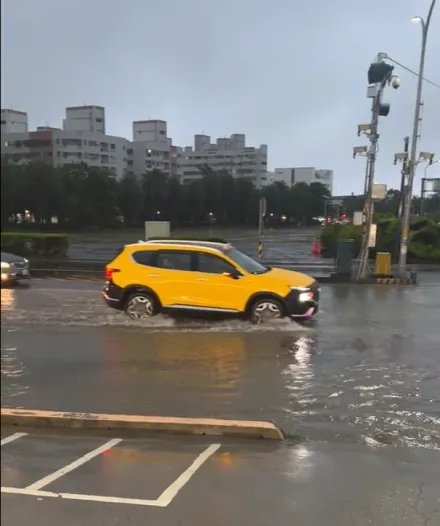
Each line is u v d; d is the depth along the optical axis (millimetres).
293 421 5375
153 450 4562
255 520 3420
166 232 23625
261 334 9531
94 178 66062
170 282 10492
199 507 3578
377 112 17984
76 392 6277
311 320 11016
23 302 13125
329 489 3854
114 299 10797
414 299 14438
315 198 121812
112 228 69562
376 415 5574
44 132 101125
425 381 6797
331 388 6488
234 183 100250
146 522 3393
